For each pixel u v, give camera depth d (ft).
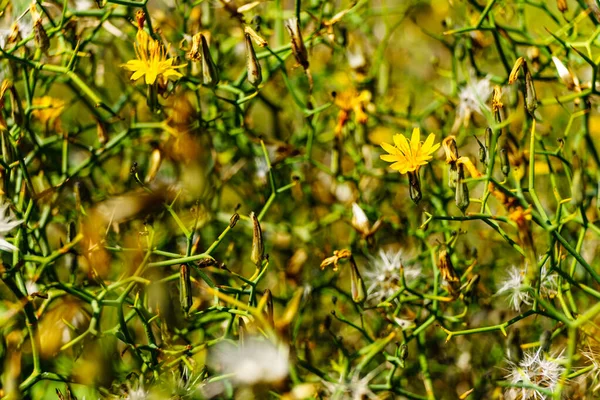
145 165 1.42
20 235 1.24
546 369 1.24
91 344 1.26
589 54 1.27
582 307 1.37
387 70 1.48
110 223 1.26
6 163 1.24
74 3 1.37
